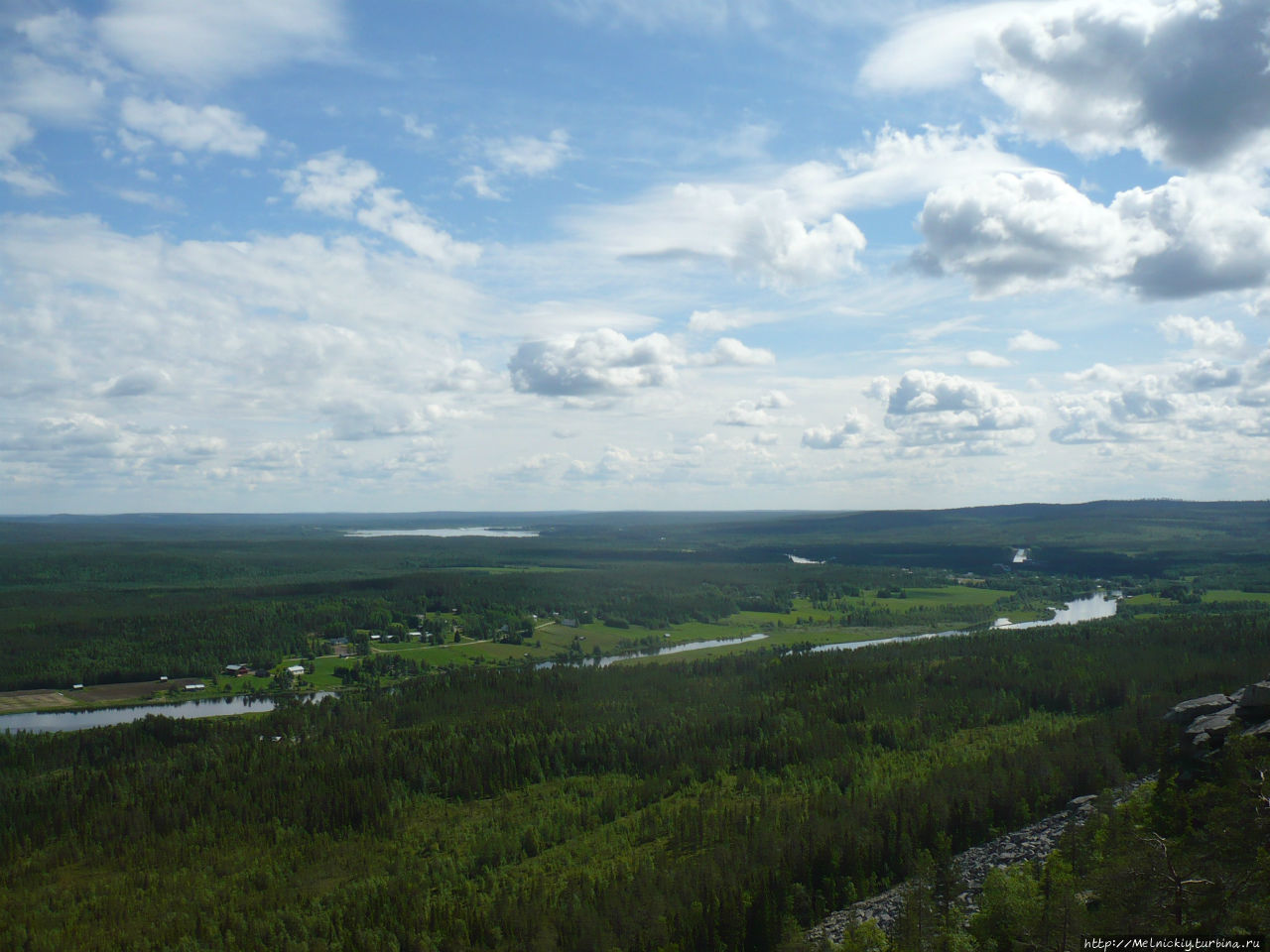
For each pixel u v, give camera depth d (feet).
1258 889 243.81
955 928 343.87
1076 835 382.83
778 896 425.69
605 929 415.44
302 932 448.24
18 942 451.94
